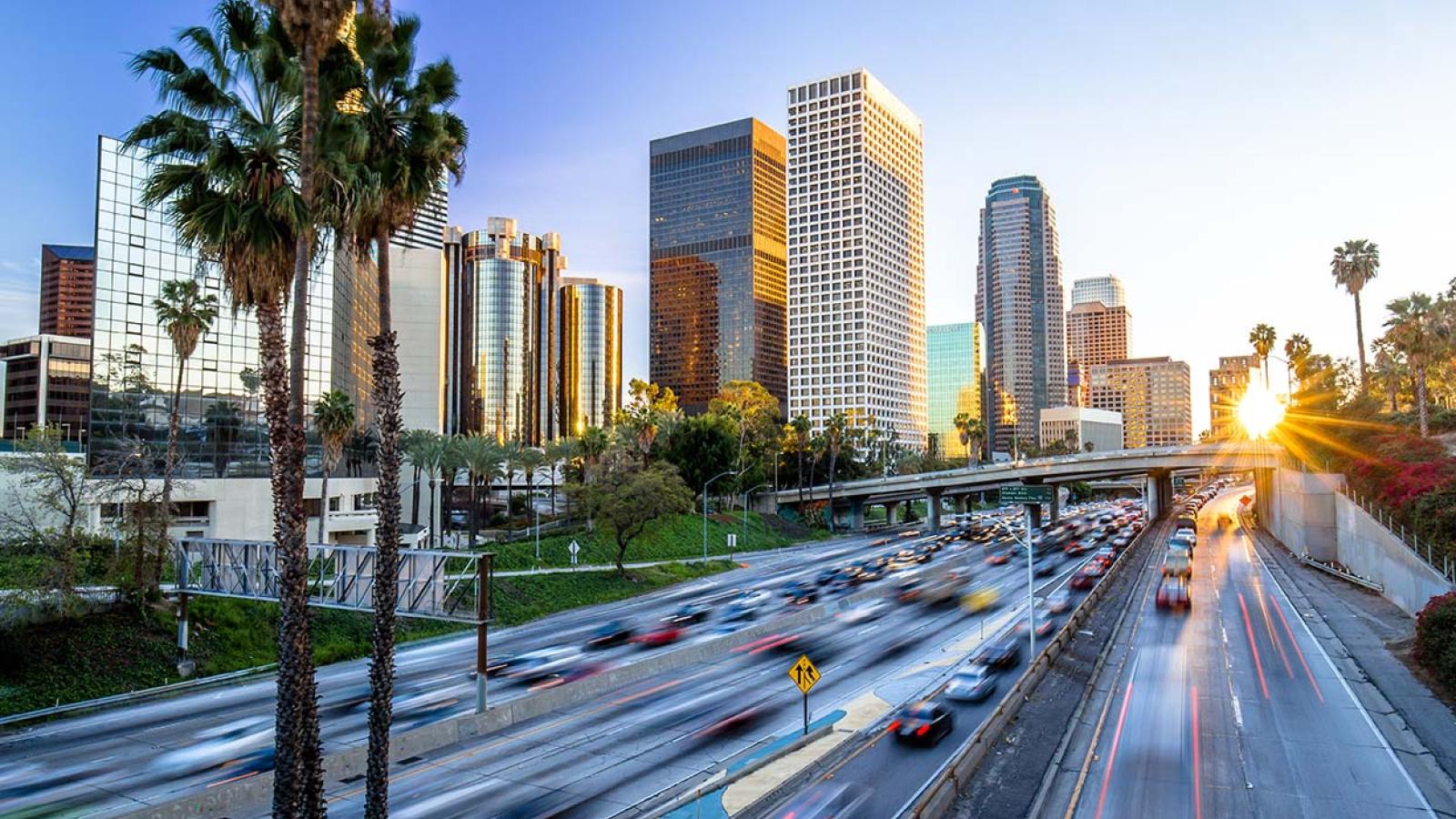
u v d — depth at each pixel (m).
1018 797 20.27
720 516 106.75
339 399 63.97
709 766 24.88
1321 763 22.97
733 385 140.12
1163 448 114.94
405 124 20.53
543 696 31.88
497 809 21.55
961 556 85.06
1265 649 37.81
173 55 18.20
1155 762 23.14
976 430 181.62
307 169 17.11
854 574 70.81
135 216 69.62
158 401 69.69
